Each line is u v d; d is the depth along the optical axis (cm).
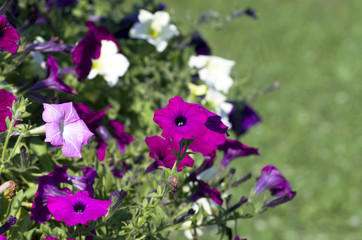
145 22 200
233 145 162
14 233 150
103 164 166
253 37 717
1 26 150
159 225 153
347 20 785
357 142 541
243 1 794
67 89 161
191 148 154
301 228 441
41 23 188
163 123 145
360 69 667
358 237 441
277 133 543
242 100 204
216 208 164
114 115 187
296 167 503
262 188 161
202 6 766
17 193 150
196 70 199
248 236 420
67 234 150
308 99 604
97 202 146
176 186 145
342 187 482
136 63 205
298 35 735
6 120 146
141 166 166
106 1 220
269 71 648
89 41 167
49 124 146
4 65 163
